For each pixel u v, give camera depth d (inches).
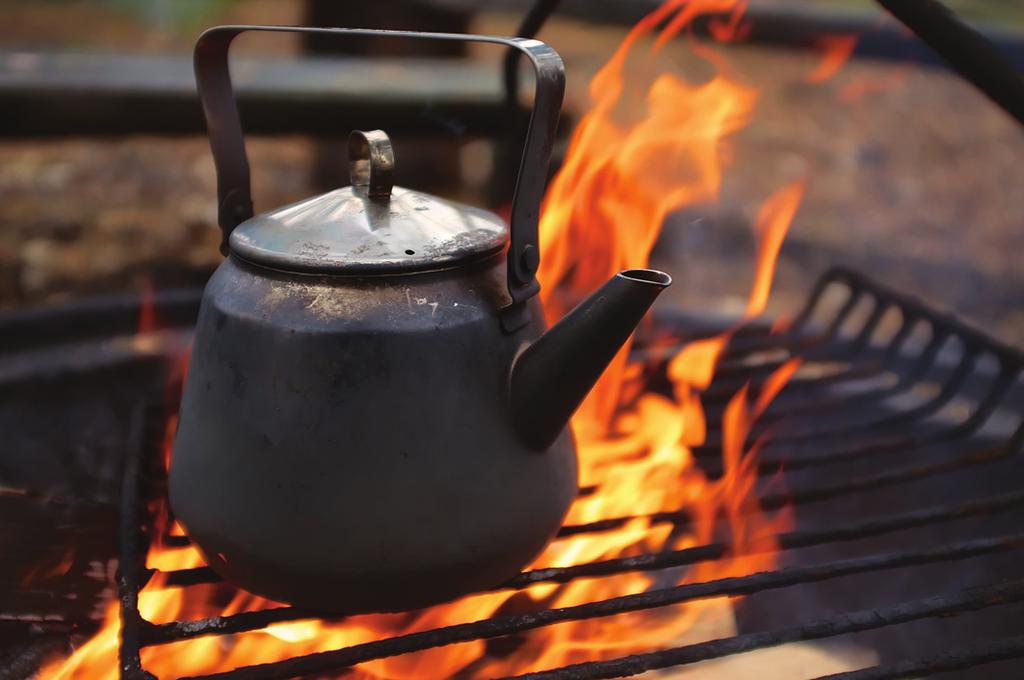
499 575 32.7
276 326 31.4
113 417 45.9
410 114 62.1
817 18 83.8
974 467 44.3
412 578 31.7
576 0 88.2
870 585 43.3
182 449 33.0
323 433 31.2
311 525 31.4
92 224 97.6
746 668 39.6
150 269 87.5
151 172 115.1
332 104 60.1
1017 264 102.7
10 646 35.6
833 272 49.6
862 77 170.6
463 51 93.0
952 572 43.2
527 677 31.3
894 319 86.6
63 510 39.3
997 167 134.2
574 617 32.7
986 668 40.3
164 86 55.1
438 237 32.1
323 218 32.4
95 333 48.2
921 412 43.6
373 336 31.2
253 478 31.6
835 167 130.2
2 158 116.0
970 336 43.6
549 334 31.7
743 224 108.4
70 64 60.7
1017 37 68.0
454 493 31.6
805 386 45.7
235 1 183.8
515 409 32.0
